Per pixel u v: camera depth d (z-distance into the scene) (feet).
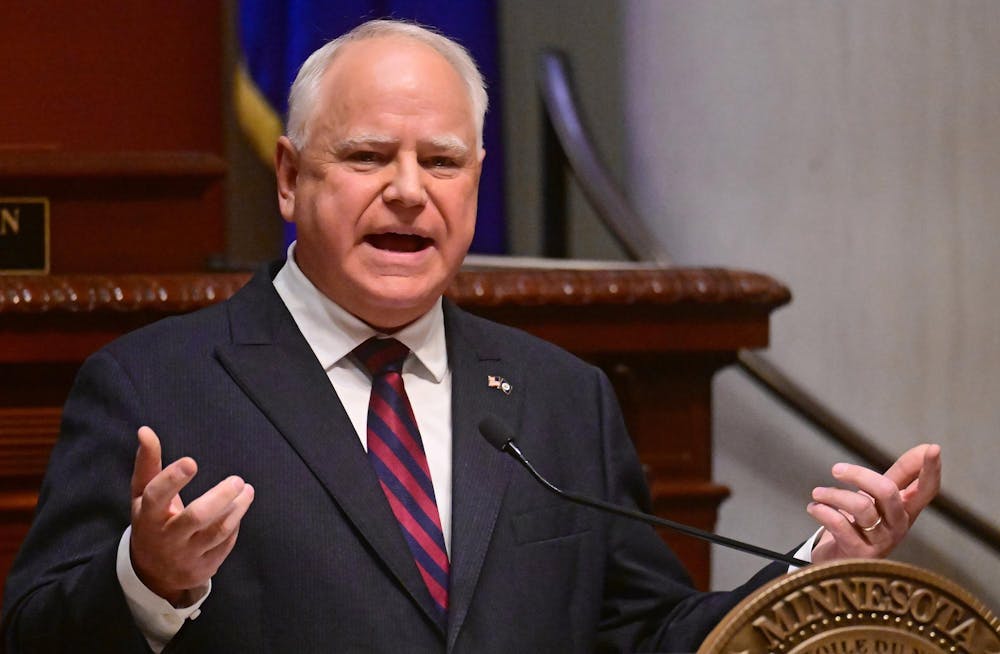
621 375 39.73
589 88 61.57
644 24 59.98
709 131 58.08
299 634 24.36
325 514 25.08
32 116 47.65
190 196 40.09
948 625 21.07
